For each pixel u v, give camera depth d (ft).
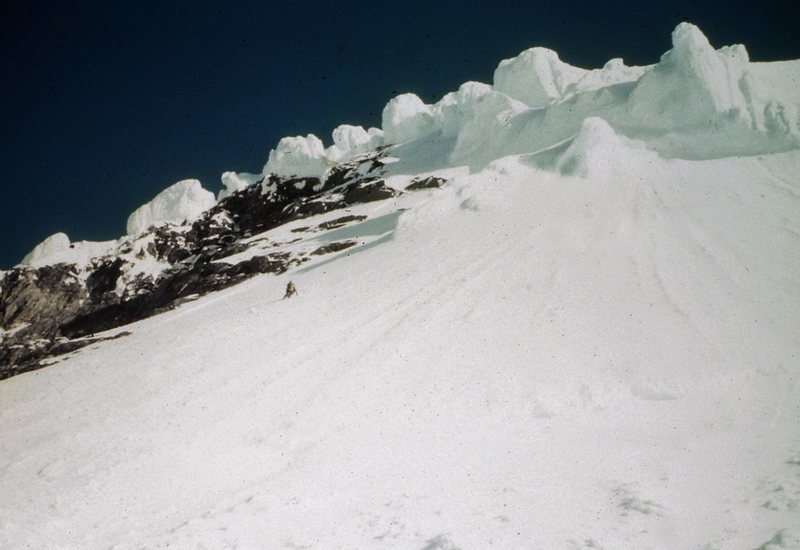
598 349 52.54
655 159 96.37
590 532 25.98
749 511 25.86
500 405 46.11
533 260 74.33
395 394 50.39
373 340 62.13
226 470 40.83
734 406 41.57
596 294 63.57
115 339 106.73
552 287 66.85
